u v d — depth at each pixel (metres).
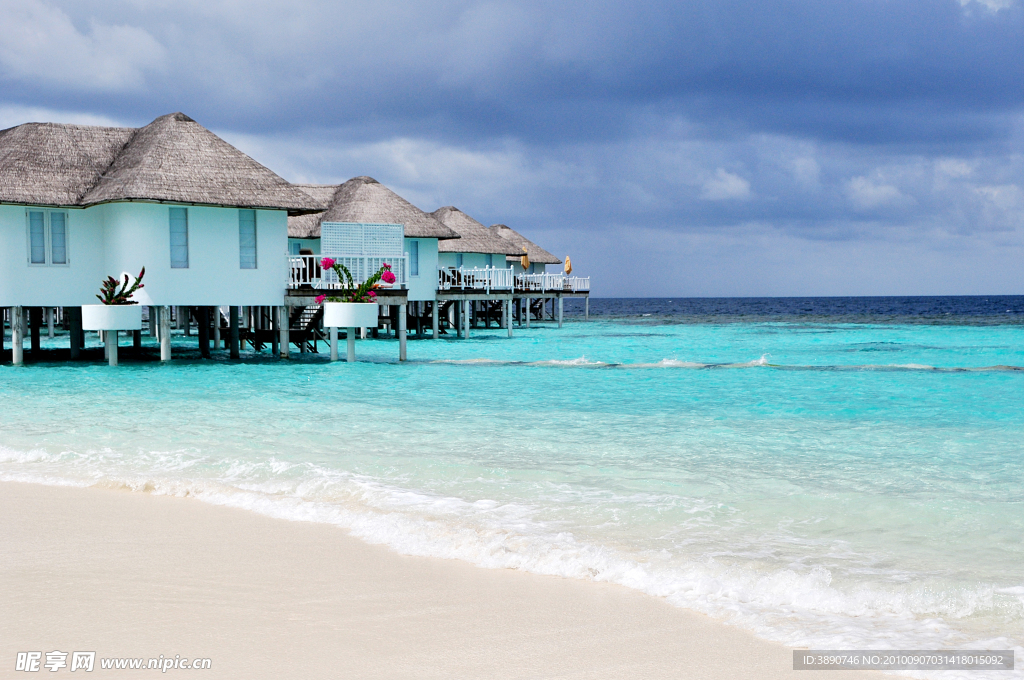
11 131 23.17
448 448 9.66
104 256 21.56
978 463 8.71
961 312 92.88
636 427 11.35
